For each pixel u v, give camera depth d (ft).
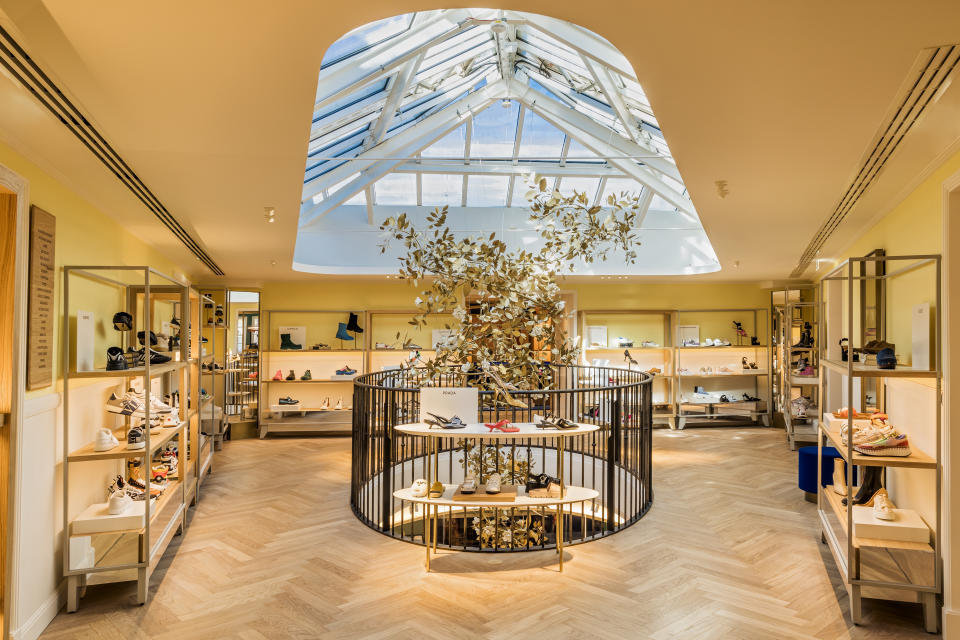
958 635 10.57
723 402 33.91
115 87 8.40
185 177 12.65
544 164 29.27
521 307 18.15
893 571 11.12
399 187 31.12
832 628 11.10
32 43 7.14
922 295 13.41
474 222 32.78
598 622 11.23
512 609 11.75
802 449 19.47
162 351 17.52
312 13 6.70
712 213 16.83
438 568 13.76
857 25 7.10
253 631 10.91
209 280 31.35
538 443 22.61
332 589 12.66
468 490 13.91
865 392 18.17
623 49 7.81
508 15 13.71
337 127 19.24
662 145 22.08
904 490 14.26
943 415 11.21
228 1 6.38
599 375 34.37
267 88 8.51
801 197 14.96
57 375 12.14
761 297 35.24
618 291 35.19
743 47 7.70
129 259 17.98
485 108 23.47
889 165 12.25
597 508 20.74
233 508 18.47
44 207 11.80
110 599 12.26
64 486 11.75
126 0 6.32
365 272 30.73
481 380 18.44
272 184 13.24
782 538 15.67
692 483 21.22
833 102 9.33
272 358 33.55
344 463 24.94
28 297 10.74
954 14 6.82
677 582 12.98
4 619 10.00
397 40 13.97
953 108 9.45
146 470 12.26
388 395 16.33
